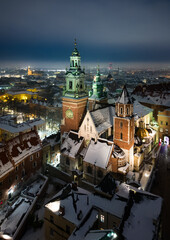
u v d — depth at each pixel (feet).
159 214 127.54
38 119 410.93
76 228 134.00
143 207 132.05
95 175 219.41
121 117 219.41
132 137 230.07
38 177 239.30
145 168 245.45
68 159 246.27
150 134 282.77
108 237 113.09
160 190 203.62
